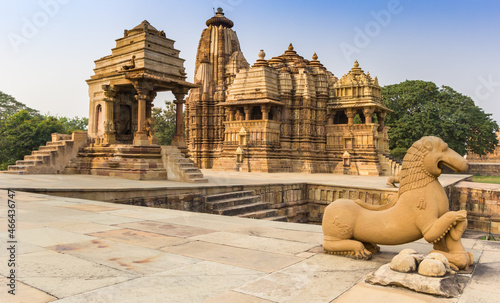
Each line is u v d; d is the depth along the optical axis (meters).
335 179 26.05
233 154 36.53
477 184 24.36
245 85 37.28
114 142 21.17
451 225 5.05
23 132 24.81
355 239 5.79
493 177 51.62
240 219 8.90
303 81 38.06
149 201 13.38
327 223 5.86
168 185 15.06
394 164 34.78
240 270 4.90
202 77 43.62
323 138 38.19
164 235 6.90
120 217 8.72
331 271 4.95
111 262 5.08
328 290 4.22
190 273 4.72
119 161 19.22
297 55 42.25
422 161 5.38
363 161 35.28
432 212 5.22
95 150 20.97
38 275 4.45
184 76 21.41
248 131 36.19
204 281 4.43
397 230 5.42
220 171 34.75
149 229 7.41
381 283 4.37
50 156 20.55
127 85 20.91
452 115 46.75
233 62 43.12
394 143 48.69
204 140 42.81
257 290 4.18
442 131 46.50
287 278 4.62
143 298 3.85
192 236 6.89
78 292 3.95
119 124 22.30
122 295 3.91
